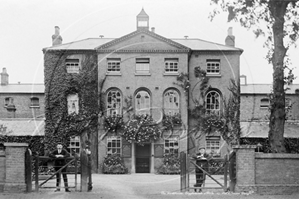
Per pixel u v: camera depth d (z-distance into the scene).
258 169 12.10
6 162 11.97
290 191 11.93
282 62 15.05
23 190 11.92
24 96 37.03
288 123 27.59
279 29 15.01
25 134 27.45
